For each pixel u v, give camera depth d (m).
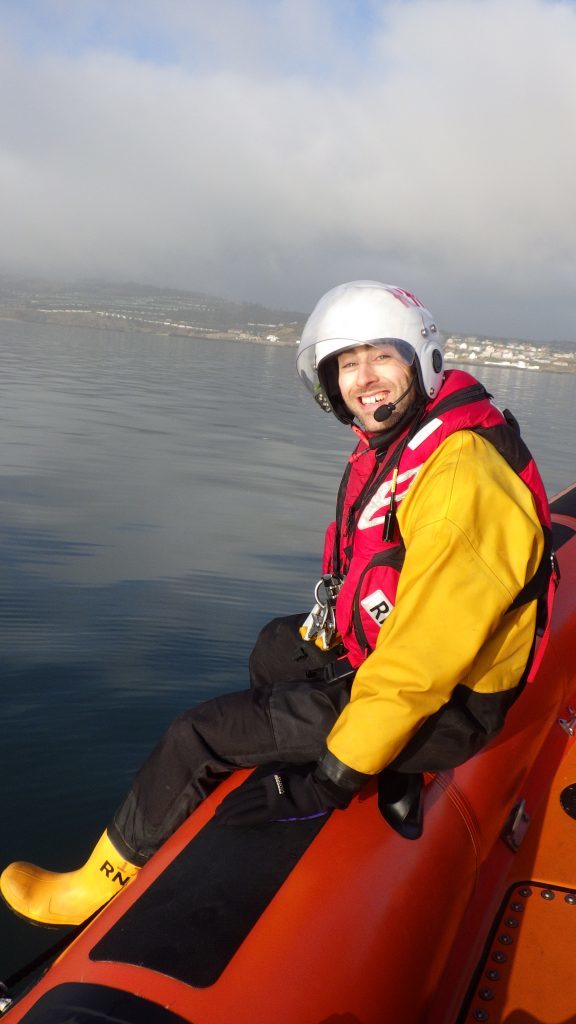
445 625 1.54
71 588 5.66
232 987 1.30
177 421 18.36
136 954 1.35
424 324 1.83
